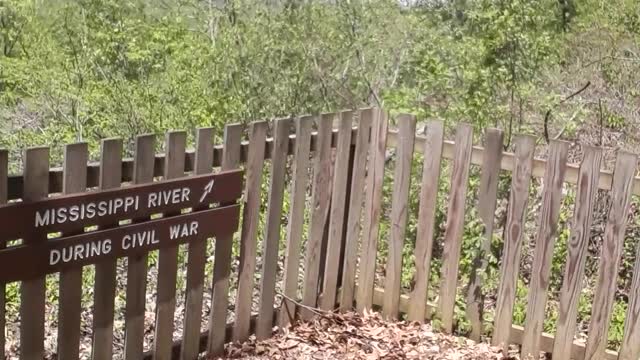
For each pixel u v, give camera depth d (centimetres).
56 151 659
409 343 483
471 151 469
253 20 737
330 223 493
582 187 441
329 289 505
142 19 806
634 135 698
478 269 482
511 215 462
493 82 659
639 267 439
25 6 883
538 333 466
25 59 823
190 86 699
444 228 552
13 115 750
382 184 502
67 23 805
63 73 763
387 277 510
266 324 474
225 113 679
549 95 687
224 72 703
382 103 675
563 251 543
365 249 513
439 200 555
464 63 671
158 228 393
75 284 367
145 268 398
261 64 710
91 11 780
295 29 731
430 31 771
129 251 382
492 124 648
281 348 465
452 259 485
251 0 754
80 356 430
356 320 507
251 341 468
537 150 638
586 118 708
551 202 450
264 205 582
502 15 660
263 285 465
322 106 725
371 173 503
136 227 382
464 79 663
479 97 648
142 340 408
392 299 510
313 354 462
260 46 713
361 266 516
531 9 676
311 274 492
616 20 922
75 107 716
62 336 368
